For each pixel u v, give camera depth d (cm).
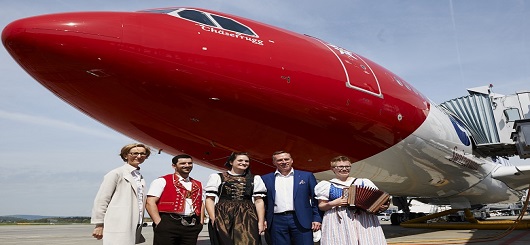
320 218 593
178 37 742
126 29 704
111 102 755
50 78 718
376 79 1070
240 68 777
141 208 554
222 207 544
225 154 930
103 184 526
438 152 1346
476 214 3083
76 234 2278
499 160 2172
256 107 807
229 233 529
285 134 881
